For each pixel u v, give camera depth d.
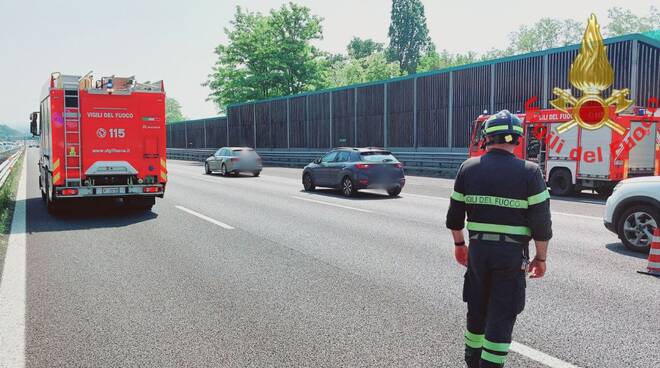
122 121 11.12
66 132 10.73
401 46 104.50
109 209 12.67
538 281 5.96
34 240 8.62
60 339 4.25
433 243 8.30
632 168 15.20
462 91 29.06
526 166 3.08
